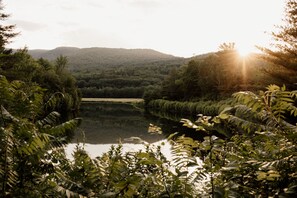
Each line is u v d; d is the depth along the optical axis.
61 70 80.38
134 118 60.81
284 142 3.69
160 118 60.47
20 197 3.68
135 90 145.38
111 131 39.03
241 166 3.73
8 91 4.43
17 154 4.11
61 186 3.71
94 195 3.69
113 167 4.26
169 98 87.12
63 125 4.39
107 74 178.62
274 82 27.75
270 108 3.85
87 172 4.38
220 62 68.56
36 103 4.73
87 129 41.00
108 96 146.75
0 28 35.72
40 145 3.74
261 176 3.23
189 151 3.71
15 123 4.15
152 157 3.54
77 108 72.69
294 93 3.79
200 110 57.03
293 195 3.05
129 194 3.42
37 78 56.47
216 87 69.56
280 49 27.44
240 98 4.00
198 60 83.38
